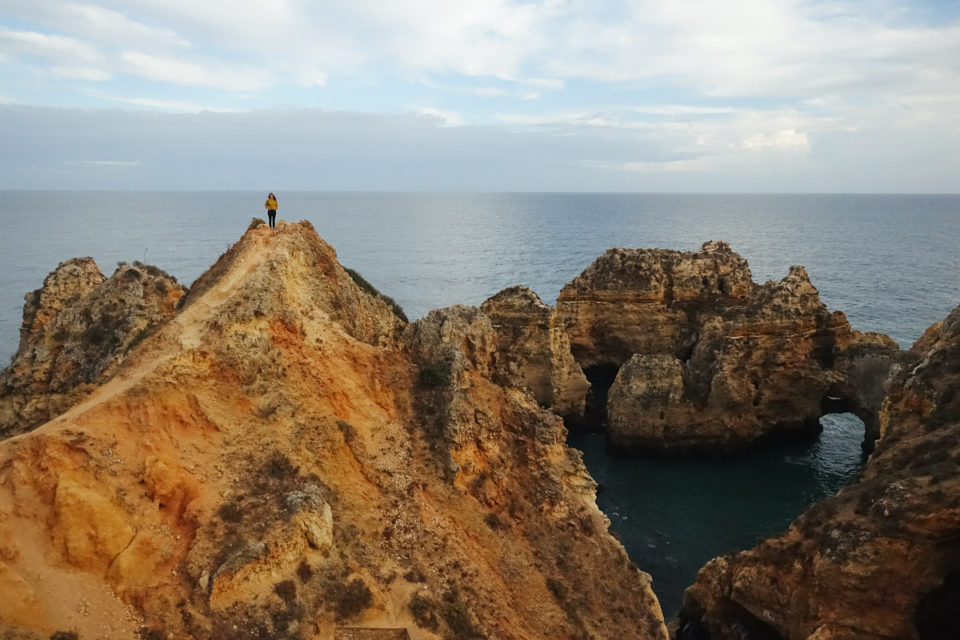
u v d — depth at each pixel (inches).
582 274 3324.3
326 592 877.2
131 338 1381.6
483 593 1021.8
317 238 1384.1
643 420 2412.6
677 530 1926.7
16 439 912.3
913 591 1225.4
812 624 1285.7
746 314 2464.3
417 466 1167.6
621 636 1117.7
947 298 4603.8
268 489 954.1
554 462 1358.3
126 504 851.4
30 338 1551.4
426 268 6264.8
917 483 1275.8
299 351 1159.6
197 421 987.9
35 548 784.9
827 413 2623.0
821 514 1385.3
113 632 737.6
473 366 1477.6
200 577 811.4
